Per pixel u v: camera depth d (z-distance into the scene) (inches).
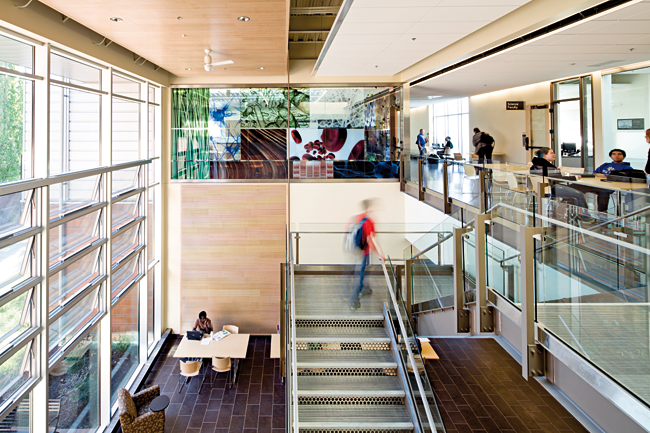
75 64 307.6
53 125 280.1
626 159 413.4
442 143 842.8
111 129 346.6
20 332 237.1
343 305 277.9
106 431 331.3
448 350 407.2
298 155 518.9
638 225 147.8
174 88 505.4
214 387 400.5
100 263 339.9
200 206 510.3
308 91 517.3
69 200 293.1
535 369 214.5
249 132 513.7
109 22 273.7
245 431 334.3
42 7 245.4
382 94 522.3
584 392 258.7
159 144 489.1
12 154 232.7
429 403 191.6
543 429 277.1
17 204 231.1
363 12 256.5
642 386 147.2
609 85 430.9
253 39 318.7
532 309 214.2
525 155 565.3
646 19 245.9
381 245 315.6
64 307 281.9
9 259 226.4
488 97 654.5
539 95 540.1
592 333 172.2
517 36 288.8
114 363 374.9
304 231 314.7
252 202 514.0
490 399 321.4
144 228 442.6
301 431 208.8
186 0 237.3
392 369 238.5
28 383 239.9
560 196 247.4
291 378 207.8
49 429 273.1
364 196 525.0
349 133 522.0
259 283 514.6
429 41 325.4
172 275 512.1
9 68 232.7
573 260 183.6
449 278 306.5
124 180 397.7
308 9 389.4
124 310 401.1
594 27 260.8
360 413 217.6
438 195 403.5
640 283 146.6
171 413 358.0
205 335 435.5
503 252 247.4
